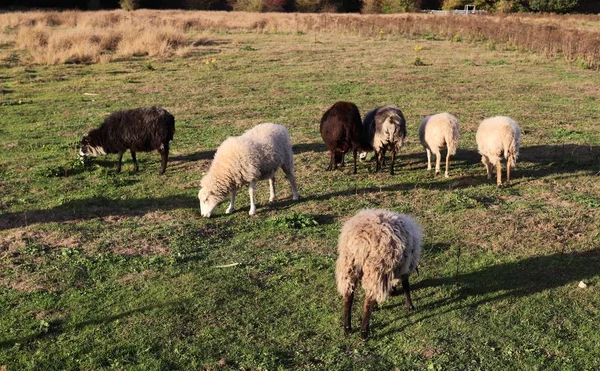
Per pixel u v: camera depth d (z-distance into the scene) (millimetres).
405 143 14359
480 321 6223
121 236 8672
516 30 32156
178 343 5910
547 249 7977
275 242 8398
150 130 11641
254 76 23266
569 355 5590
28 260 7840
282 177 11656
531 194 10414
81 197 10570
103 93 20172
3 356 5676
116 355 5711
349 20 40406
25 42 29156
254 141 9297
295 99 19250
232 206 9711
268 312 6500
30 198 10516
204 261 7770
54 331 6148
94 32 31391
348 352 5762
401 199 10211
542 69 24719
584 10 64125
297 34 37188
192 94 20078
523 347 5727
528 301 6582
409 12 60094
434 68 24969
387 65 25672
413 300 6723
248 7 61562
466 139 14516
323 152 13570
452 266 7547
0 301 6727
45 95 19828
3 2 54906
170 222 9219
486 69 24781
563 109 17672
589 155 12914
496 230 8688
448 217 9273
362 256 5770
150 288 7027
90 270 7535
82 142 12133
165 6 62938
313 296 6824
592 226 8773
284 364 5566
